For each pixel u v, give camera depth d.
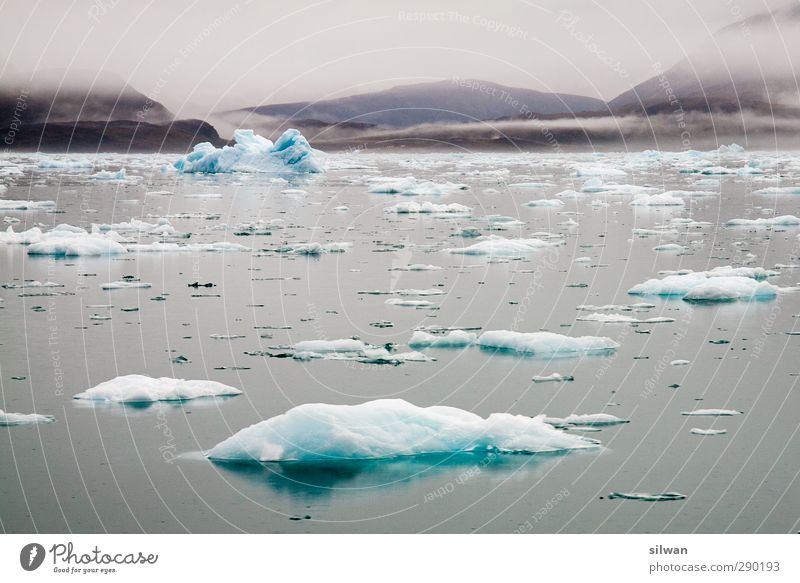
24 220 37.12
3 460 10.57
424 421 11.12
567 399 12.84
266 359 15.02
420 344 15.99
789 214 38.31
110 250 27.16
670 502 9.54
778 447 10.95
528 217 38.75
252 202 46.66
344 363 14.75
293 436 10.74
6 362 14.74
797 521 9.12
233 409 12.35
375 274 23.52
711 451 10.82
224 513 9.32
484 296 20.45
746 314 18.11
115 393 12.85
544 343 15.46
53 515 9.29
